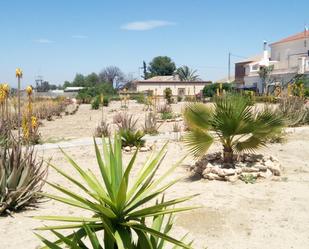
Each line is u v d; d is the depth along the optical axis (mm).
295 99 17859
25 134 12367
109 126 18750
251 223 5777
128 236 2695
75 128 20219
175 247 3309
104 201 2693
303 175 8484
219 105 7984
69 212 6348
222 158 8969
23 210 6414
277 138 12008
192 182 8078
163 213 2758
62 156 11156
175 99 44344
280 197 6945
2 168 6266
